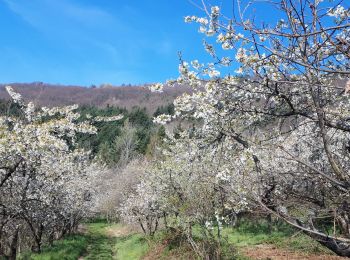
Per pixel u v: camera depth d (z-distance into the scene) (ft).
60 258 59.41
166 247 58.80
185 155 43.19
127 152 209.26
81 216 102.17
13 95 43.55
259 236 64.23
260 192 16.35
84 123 46.73
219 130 20.52
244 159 17.46
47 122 39.22
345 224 14.65
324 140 13.65
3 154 38.34
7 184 48.49
